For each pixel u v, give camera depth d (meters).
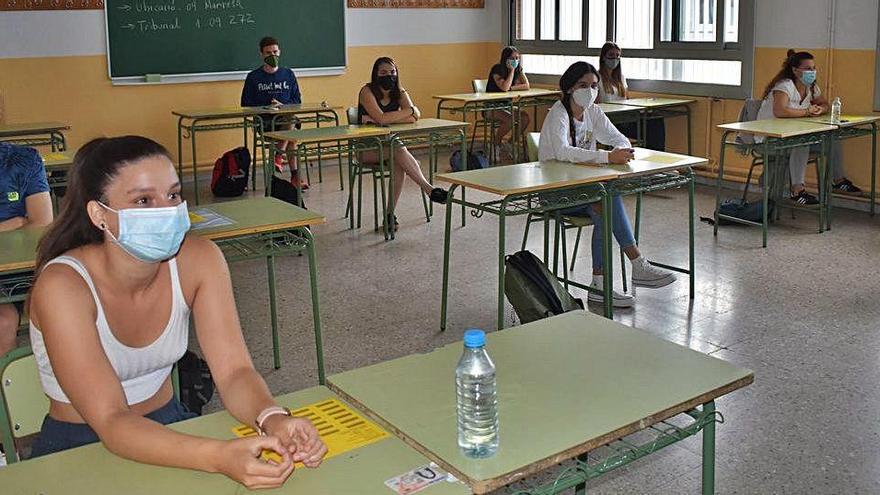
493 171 4.19
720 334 4.03
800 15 6.68
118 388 1.63
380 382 1.80
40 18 7.43
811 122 5.79
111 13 7.69
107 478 1.48
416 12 9.33
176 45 8.02
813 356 3.74
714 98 7.38
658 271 4.67
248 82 7.91
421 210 6.78
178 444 1.48
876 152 6.33
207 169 8.35
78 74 7.66
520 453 1.49
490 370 1.59
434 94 9.62
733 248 5.47
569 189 4.02
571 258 5.31
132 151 1.63
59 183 4.95
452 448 1.51
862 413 3.20
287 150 6.34
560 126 4.47
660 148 7.71
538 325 2.09
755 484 2.73
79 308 1.62
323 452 1.50
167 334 1.78
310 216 3.46
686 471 2.83
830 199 5.87
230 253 3.38
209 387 3.11
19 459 1.94
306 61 8.71
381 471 1.47
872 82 6.30
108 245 1.66
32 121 7.53
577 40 8.80
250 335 4.17
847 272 4.92
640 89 8.08
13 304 3.02
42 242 1.71
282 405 1.73
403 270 5.18
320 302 4.63
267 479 1.40
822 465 2.84
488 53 9.91
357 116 6.51
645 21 7.98
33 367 1.87
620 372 1.81
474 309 4.47
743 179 7.18
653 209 6.58
